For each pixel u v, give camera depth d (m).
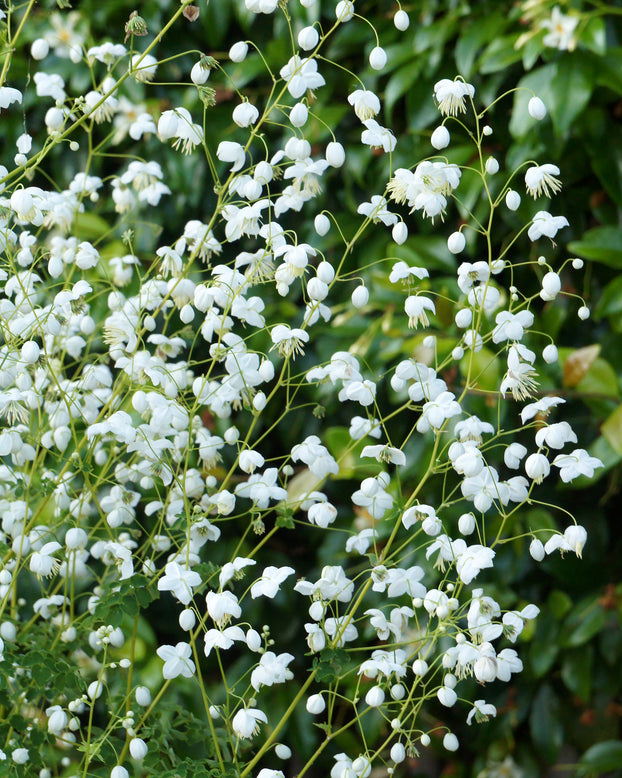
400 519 1.61
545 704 1.93
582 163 1.88
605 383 1.84
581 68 1.81
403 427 1.90
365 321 1.89
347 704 1.94
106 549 1.66
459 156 1.88
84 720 1.91
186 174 1.93
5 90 1.63
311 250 1.61
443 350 1.83
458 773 1.96
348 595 1.59
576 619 1.89
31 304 1.61
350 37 1.91
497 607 1.58
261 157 1.94
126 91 1.94
